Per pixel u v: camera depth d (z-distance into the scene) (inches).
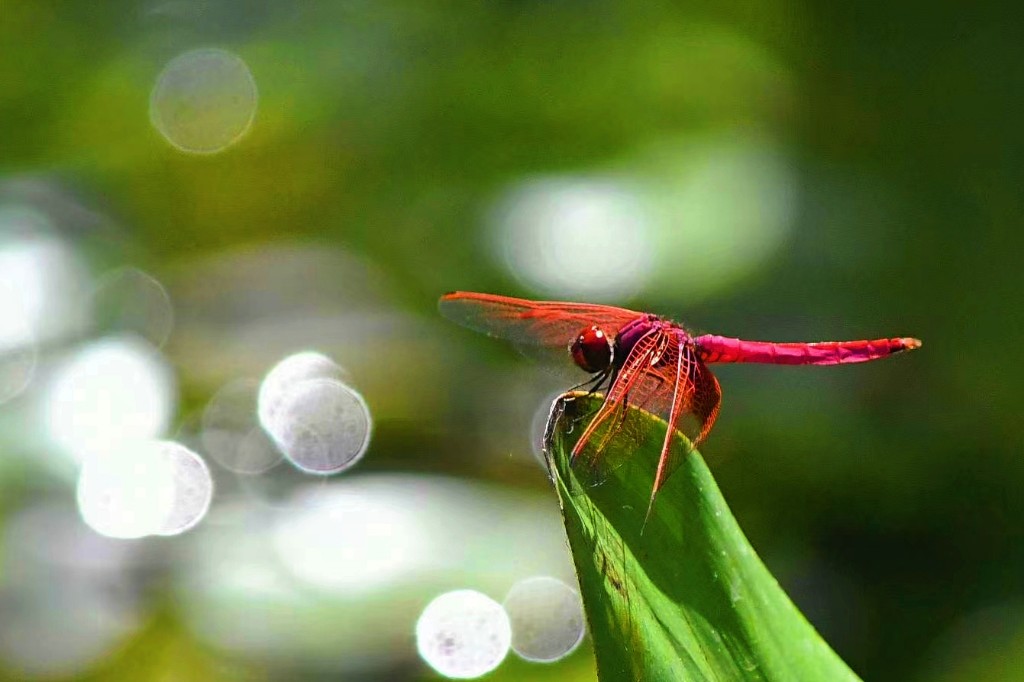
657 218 22.7
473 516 19.5
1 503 19.3
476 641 18.5
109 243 23.5
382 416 20.7
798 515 21.0
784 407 21.1
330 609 18.5
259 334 21.6
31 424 20.0
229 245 25.5
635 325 17.0
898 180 25.4
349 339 21.6
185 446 20.1
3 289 21.3
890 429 21.2
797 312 21.8
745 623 15.5
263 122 25.5
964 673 19.6
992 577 20.5
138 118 25.6
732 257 22.4
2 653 18.3
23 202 23.6
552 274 22.0
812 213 23.7
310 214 25.7
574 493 15.6
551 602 18.8
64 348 21.0
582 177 24.4
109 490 19.5
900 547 20.8
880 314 22.3
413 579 18.8
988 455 21.2
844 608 20.5
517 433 20.8
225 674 18.2
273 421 20.5
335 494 19.8
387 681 18.3
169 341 21.4
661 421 15.7
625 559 15.5
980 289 22.8
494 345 21.8
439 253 23.7
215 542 19.1
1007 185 24.5
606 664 15.4
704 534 15.6
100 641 18.3
